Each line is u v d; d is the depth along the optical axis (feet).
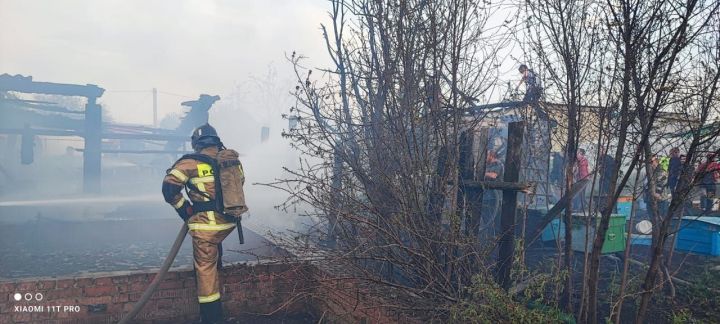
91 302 12.96
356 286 12.50
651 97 9.18
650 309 12.52
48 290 12.52
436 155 12.60
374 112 13.84
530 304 11.32
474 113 13.43
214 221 13.87
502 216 12.55
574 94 10.94
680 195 8.71
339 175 13.65
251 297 14.88
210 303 13.67
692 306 12.66
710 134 8.62
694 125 9.21
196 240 13.75
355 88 14.53
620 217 15.17
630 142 9.91
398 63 12.73
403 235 12.72
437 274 11.61
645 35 8.93
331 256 12.86
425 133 12.51
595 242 9.71
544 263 15.38
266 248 18.03
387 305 11.26
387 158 12.98
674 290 13.09
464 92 12.98
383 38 13.14
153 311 13.67
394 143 12.64
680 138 9.94
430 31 12.23
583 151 15.25
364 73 14.21
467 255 11.09
